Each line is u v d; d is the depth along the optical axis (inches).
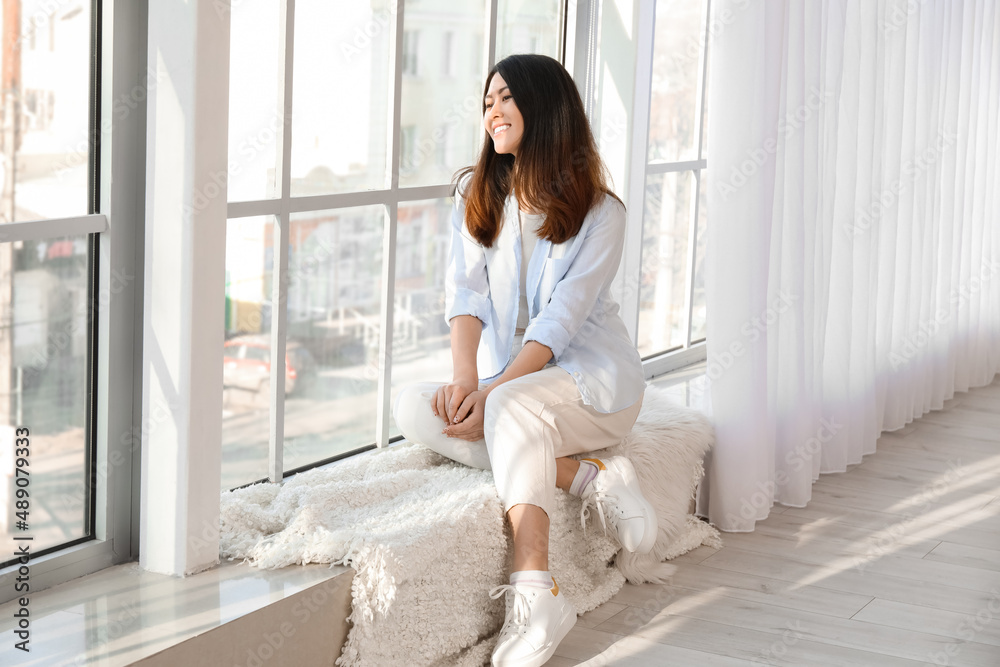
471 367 82.0
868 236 119.8
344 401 90.4
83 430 65.5
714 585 86.7
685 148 130.7
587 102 111.2
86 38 62.0
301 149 80.7
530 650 68.1
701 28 129.9
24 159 59.4
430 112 94.6
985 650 75.9
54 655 53.4
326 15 81.0
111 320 64.4
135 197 64.8
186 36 60.1
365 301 91.0
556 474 77.6
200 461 64.7
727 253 96.9
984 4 153.7
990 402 159.2
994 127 163.2
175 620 58.0
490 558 73.7
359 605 64.7
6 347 59.8
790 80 101.5
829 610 82.3
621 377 82.6
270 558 66.3
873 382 125.6
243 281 78.4
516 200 83.6
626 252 113.7
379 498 76.0
